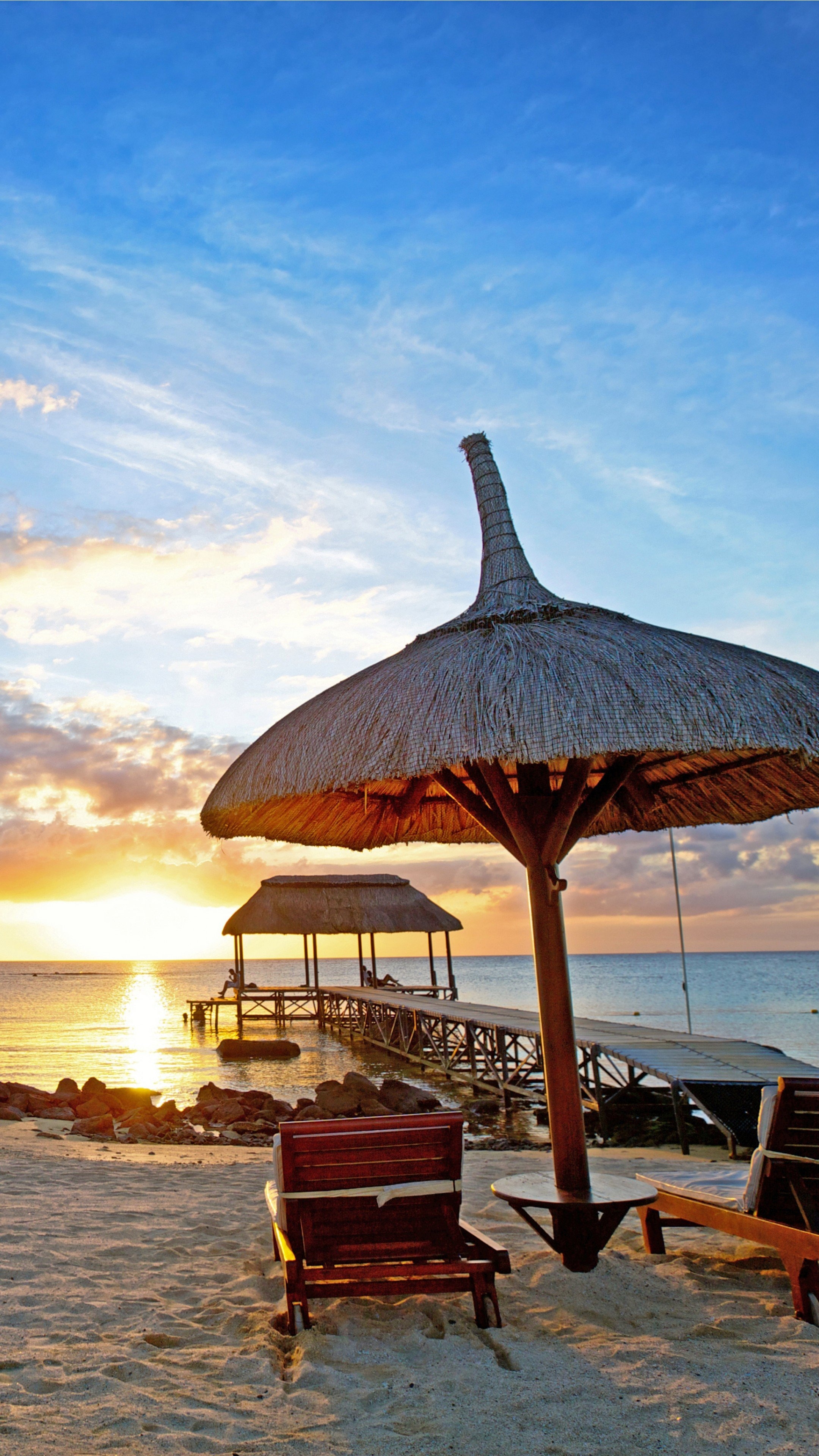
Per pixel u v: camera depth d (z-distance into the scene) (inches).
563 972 152.9
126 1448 91.1
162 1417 98.1
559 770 207.5
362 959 1553.9
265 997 1454.2
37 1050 1040.8
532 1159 307.4
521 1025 595.2
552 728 124.3
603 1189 149.7
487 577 176.6
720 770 189.0
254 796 148.7
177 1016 1883.6
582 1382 108.0
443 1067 765.3
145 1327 126.2
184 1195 229.1
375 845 227.9
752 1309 131.6
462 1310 131.6
